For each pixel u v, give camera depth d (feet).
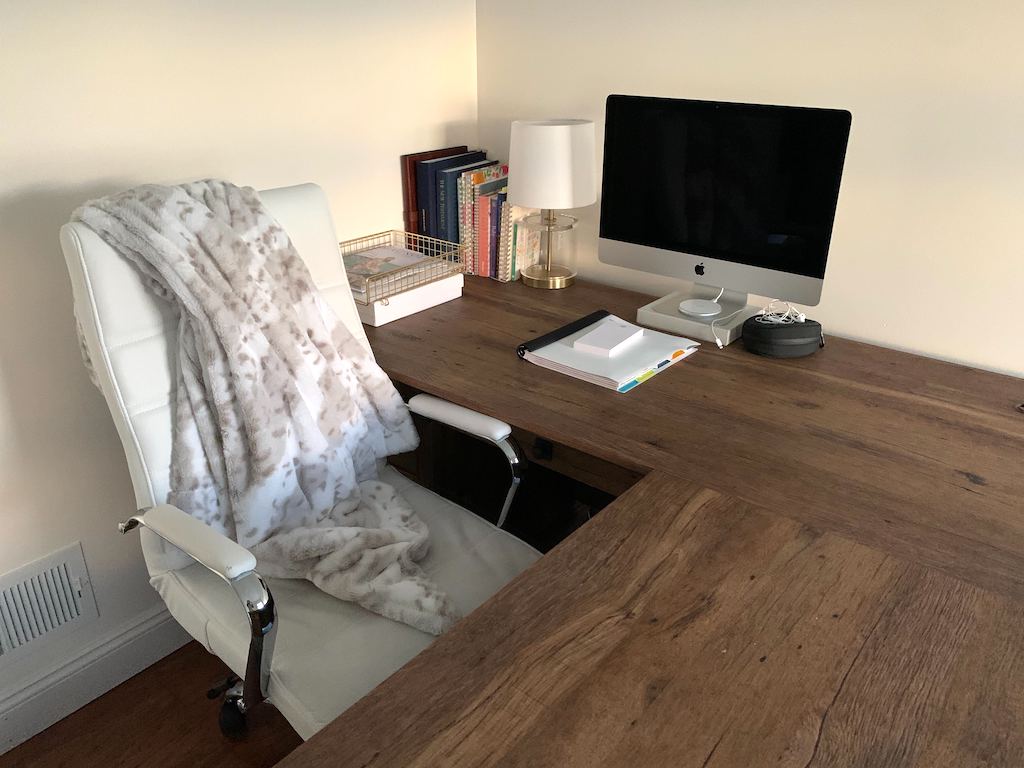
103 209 4.05
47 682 5.55
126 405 4.11
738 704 2.75
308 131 6.24
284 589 4.25
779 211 5.27
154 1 5.07
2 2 4.46
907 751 2.57
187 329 4.21
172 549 4.28
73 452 5.42
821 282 5.24
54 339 5.15
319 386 4.73
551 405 4.86
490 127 7.57
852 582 3.35
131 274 4.08
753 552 3.53
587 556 3.51
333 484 4.74
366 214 6.94
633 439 4.46
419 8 6.74
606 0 6.39
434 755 2.56
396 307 6.20
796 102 5.73
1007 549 3.57
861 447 4.42
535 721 2.68
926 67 5.13
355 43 6.34
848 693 2.79
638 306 6.53
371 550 4.31
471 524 4.83
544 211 6.81
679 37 6.11
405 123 6.98
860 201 5.65
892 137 5.39
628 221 6.03
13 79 4.60
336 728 2.66
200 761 5.31
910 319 5.70
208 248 4.28
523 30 6.98
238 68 5.64
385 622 4.00
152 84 5.21
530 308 6.49
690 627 3.10
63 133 4.89
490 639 3.05
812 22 5.48
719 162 5.41
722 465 4.22
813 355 5.67
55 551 5.50
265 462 4.38
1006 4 4.75
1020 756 2.55
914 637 3.05
